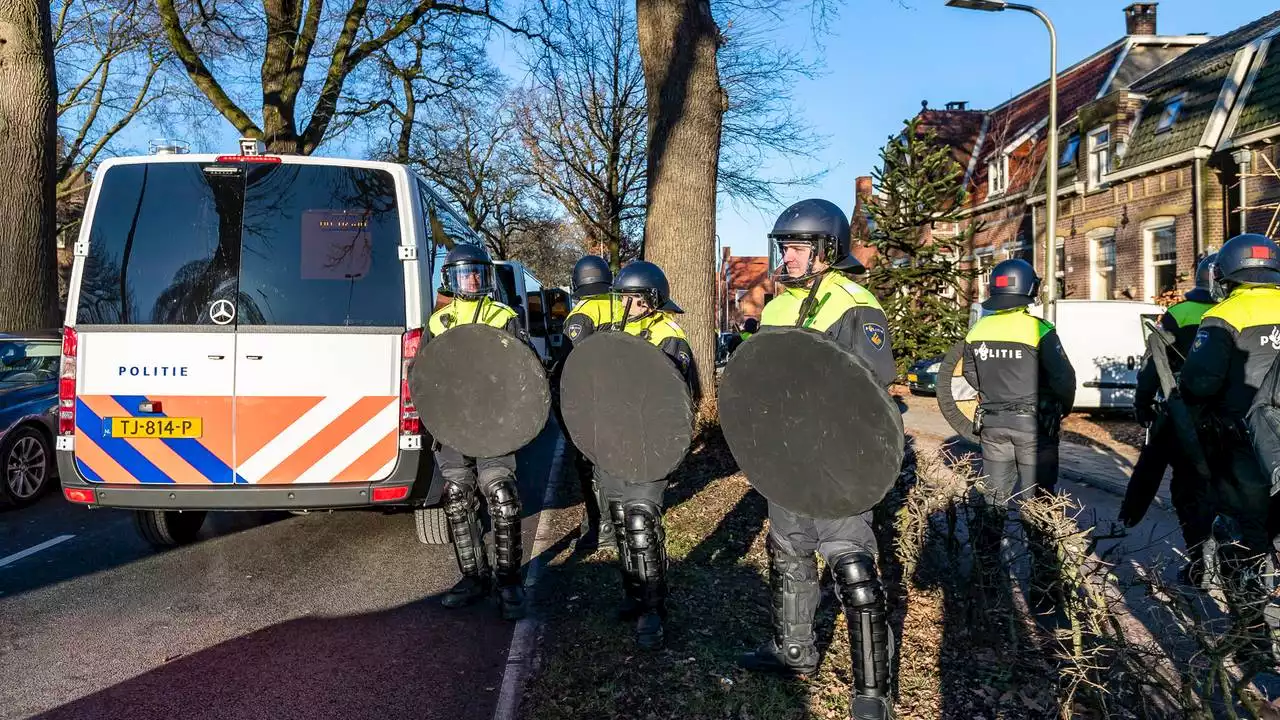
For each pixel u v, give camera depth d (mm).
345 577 5102
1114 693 2932
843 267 3131
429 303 5176
